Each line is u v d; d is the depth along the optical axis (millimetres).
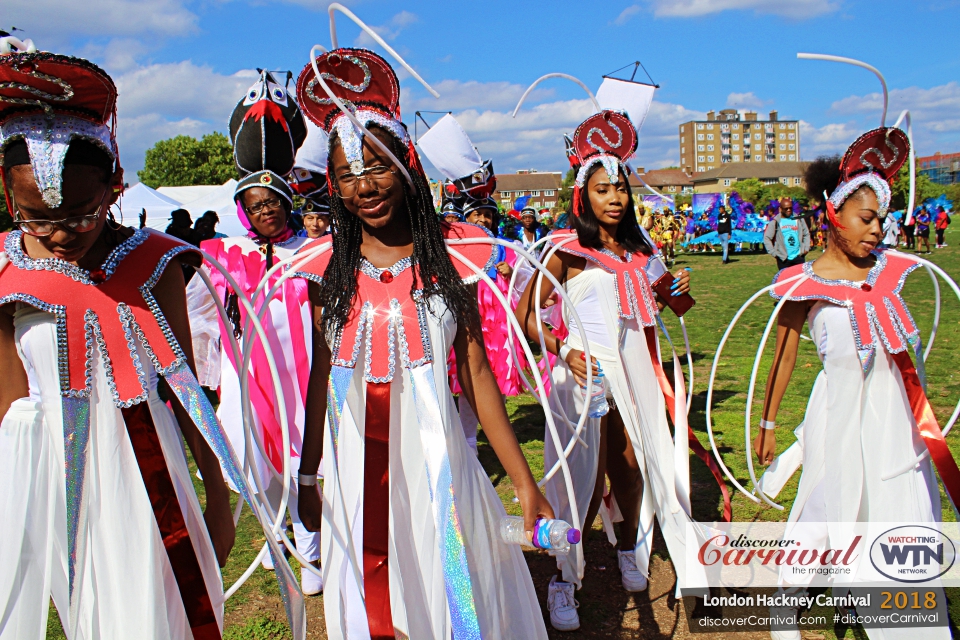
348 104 2332
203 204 18672
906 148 3166
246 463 2648
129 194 18453
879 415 3143
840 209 3174
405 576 2377
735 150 182875
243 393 2518
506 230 14508
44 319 2119
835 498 3160
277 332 4031
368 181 2275
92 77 1961
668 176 138125
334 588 2422
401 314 2375
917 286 15664
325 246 2529
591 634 3457
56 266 2104
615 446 3760
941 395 7020
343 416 2400
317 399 2545
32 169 1939
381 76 2381
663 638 3410
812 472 3291
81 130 1989
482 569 2371
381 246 2461
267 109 4117
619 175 3547
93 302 2123
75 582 2100
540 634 2596
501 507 2594
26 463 2131
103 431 2133
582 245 3645
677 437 3699
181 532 2227
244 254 4156
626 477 3768
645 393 3643
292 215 4348
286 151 4234
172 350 2203
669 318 13227
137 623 2131
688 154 183125
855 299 3148
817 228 19688
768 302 14984
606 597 3777
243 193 4137
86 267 2141
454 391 4930
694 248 32000
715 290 17500
